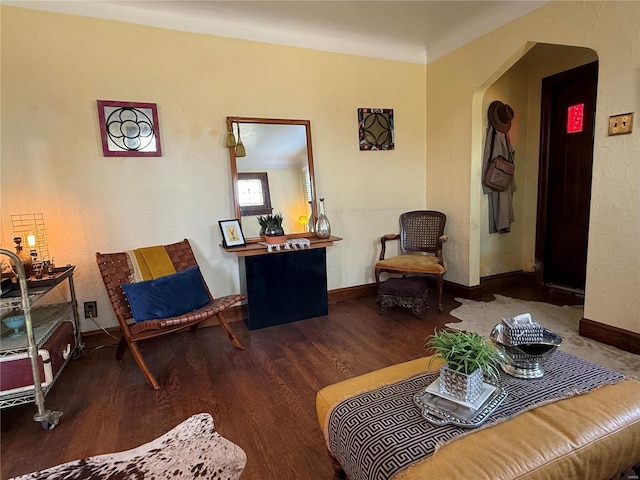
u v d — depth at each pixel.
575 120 3.51
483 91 3.25
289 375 2.21
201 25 2.81
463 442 0.97
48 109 2.45
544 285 3.90
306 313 3.15
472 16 2.99
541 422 1.03
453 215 3.60
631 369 2.06
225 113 2.96
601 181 2.36
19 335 1.93
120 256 2.48
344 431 1.11
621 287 2.30
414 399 1.18
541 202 3.85
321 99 3.32
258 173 3.09
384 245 3.58
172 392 2.05
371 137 3.57
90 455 1.57
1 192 2.39
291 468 1.46
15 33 2.34
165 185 2.82
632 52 2.14
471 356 1.12
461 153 3.44
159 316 2.27
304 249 3.08
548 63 3.65
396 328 2.89
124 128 2.65
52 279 1.99
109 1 2.51
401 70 3.64
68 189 2.55
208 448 1.58
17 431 1.74
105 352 2.60
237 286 3.17
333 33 3.20
